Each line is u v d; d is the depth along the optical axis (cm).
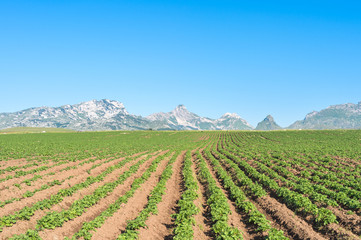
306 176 3297
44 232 1552
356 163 4216
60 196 2191
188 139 11519
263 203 2338
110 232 1667
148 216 1888
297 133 12644
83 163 3928
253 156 5062
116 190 2614
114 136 12306
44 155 4900
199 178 3425
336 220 1792
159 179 3284
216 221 1845
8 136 10256
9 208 1923
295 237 1655
